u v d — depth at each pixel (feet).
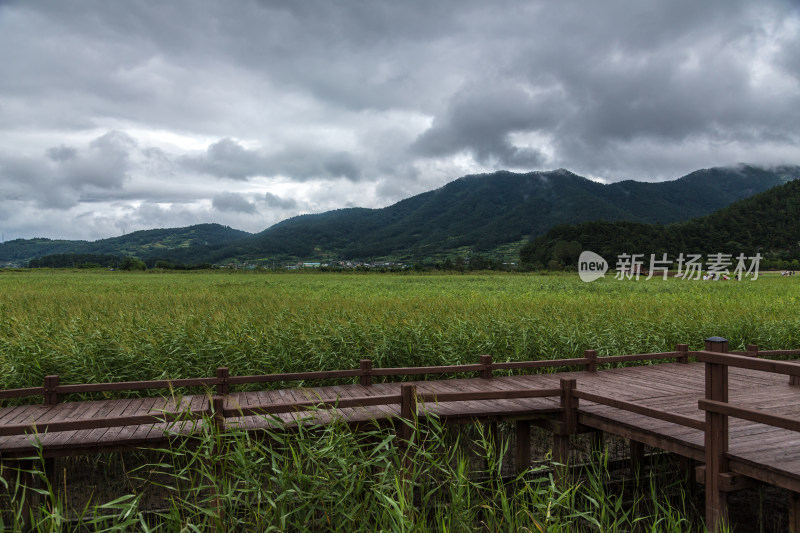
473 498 17.22
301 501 13.69
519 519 13.94
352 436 15.30
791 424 12.15
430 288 112.16
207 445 14.67
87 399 27.61
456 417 20.48
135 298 70.79
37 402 27.86
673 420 16.29
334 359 32.27
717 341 15.34
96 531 11.75
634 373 29.14
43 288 107.55
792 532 13.89
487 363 27.27
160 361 30.32
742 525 19.31
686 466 22.54
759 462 14.05
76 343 31.37
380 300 64.90
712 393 14.89
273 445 18.62
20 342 30.73
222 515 13.97
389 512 12.20
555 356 35.53
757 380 27.53
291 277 210.59
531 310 49.24
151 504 19.89
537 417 21.53
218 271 333.62
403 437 18.76
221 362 31.48
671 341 41.57
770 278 196.34
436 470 19.52
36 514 18.75
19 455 17.01
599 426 20.15
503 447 16.24
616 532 15.37
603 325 41.63
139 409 21.34
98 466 23.61
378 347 33.01
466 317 42.60
